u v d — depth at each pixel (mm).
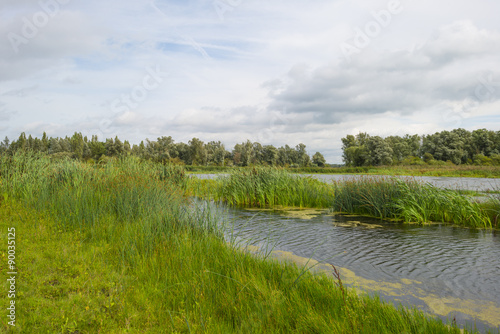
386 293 4789
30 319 3258
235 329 3402
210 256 5504
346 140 96000
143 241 6020
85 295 3928
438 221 10656
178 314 3678
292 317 3631
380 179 12742
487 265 6129
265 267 5113
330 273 5613
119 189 9164
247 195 15312
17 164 11117
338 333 3203
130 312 3641
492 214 10078
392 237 8422
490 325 3820
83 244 5969
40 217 7324
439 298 4629
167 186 10602
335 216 11727
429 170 46625
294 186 15359
